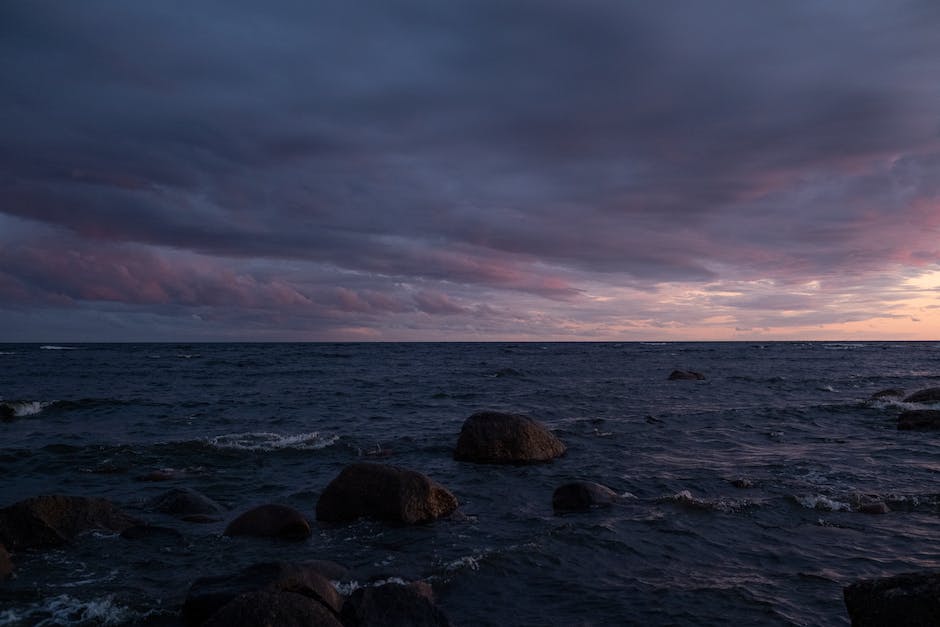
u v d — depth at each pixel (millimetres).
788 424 21594
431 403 29172
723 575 8195
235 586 6711
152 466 15328
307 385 38938
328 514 10898
